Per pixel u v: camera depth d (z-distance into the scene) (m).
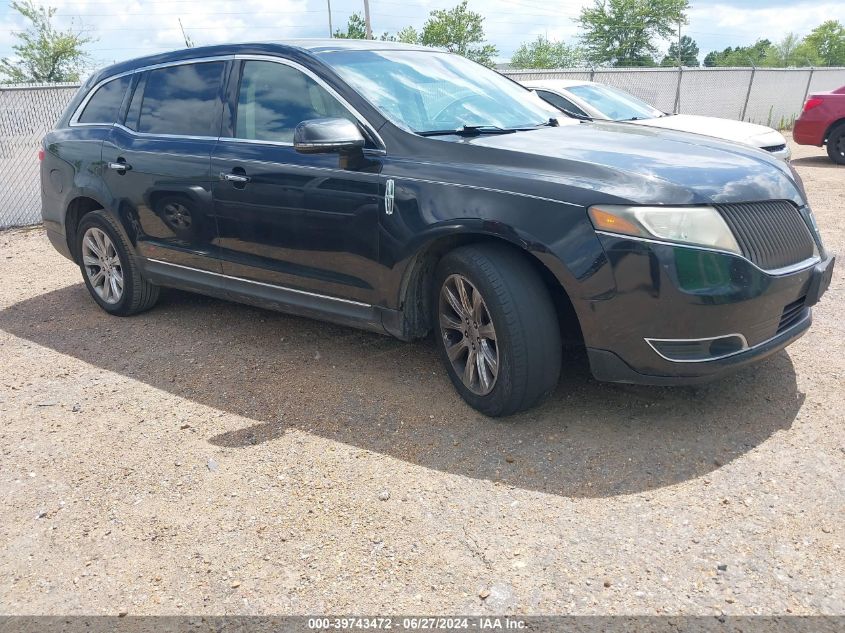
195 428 3.47
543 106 4.38
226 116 4.21
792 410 3.31
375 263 3.52
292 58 3.96
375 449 3.18
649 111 8.95
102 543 2.65
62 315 5.38
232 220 4.11
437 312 3.51
